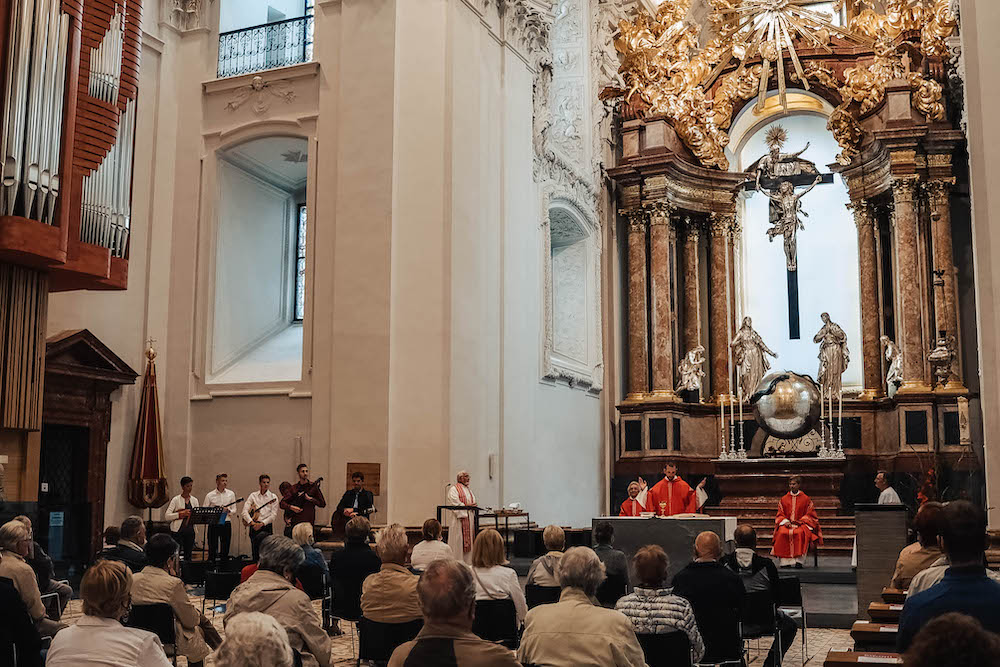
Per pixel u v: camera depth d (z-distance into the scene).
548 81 18.83
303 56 16.59
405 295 15.10
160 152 16.70
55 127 11.18
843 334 20.78
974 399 19.91
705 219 22.67
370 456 14.74
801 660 9.48
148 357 15.53
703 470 21.33
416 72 15.53
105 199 12.16
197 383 16.33
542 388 18.25
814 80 21.98
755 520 19.77
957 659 2.02
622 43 22.45
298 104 16.20
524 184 17.59
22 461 11.76
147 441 15.41
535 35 17.98
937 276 19.77
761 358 21.53
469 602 3.54
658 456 20.94
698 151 22.09
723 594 6.69
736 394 21.84
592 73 21.50
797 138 23.20
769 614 7.83
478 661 3.42
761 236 23.30
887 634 5.16
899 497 17.59
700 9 23.75
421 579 3.55
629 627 4.72
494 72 16.78
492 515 14.80
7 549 7.00
